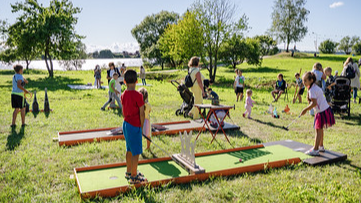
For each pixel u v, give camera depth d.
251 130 7.36
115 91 9.92
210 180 4.10
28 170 4.45
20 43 28.64
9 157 5.02
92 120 8.27
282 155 5.20
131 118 3.83
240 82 13.18
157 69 53.34
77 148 5.59
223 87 22.91
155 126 7.08
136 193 3.61
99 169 4.41
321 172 4.47
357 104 11.85
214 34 27.83
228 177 4.28
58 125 7.59
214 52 29.52
